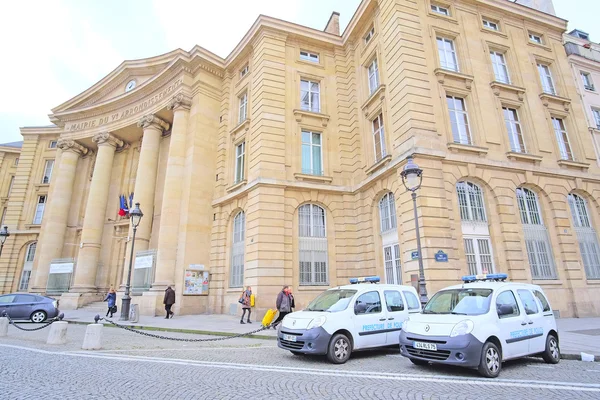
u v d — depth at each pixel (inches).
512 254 611.8
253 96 808.9
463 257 578.6
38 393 201.3
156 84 1026.1
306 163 783.1
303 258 716.0
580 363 304.2
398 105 649.6
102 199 1082.1
